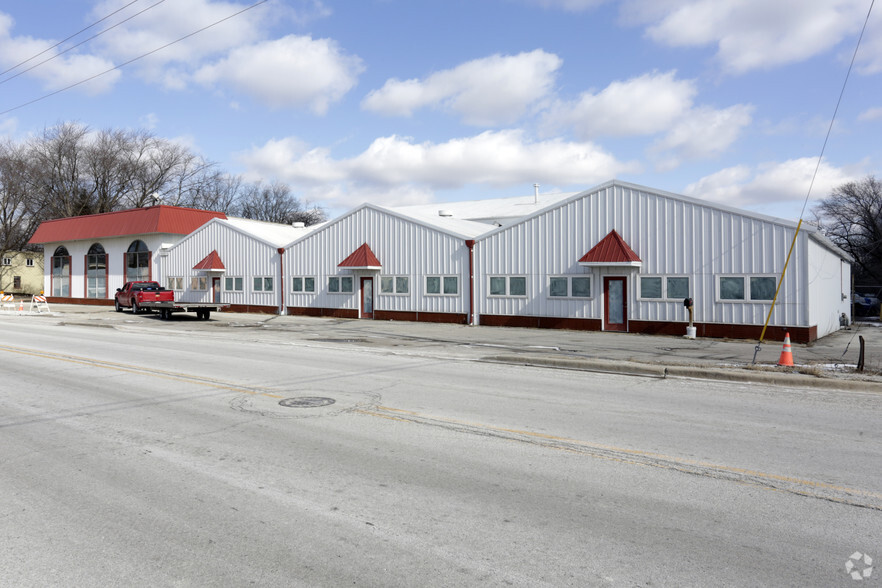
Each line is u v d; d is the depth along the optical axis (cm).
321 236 3225
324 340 1938
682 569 381
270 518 463
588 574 374
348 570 380
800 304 1880
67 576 375
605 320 2278
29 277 7000
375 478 554
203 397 938
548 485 534
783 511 474
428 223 2789
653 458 613
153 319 3062
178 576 374
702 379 1145
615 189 2253
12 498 510
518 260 2500
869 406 884
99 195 7225
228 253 3722
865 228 6475
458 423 763
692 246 2089
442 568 382
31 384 1065
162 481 549
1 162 6519
